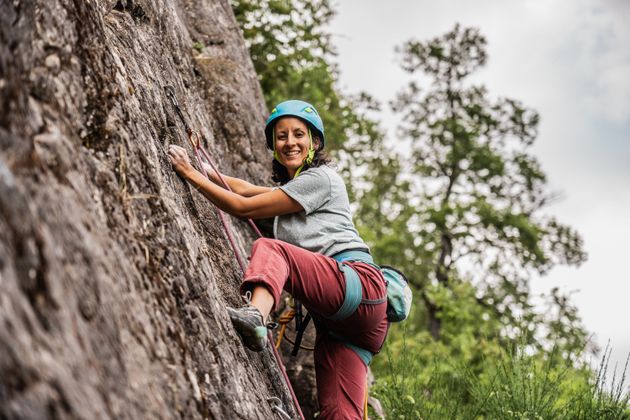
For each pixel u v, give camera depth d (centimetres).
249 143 590
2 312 148
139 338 209
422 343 1109
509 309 2136
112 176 235
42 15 218
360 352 356
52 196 187
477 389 552
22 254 164
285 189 339
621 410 488
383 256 2234
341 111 1123
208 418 229
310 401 540
